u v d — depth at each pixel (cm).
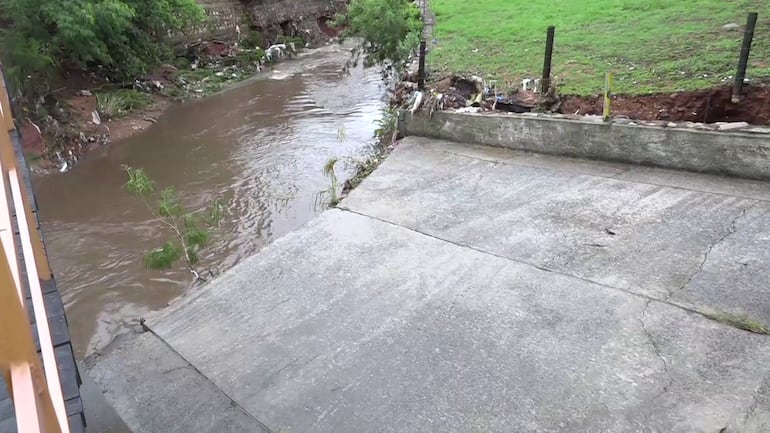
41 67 1051
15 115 920
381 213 567
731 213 457
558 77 852
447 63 1077
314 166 977
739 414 282
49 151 993
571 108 754
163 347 416
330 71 1780
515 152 672
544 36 1159
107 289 648
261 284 473
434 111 755
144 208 850
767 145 484
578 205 516
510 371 336
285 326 414
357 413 324
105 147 1112
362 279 455
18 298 124
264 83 1647
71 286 655
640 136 562
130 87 1400
